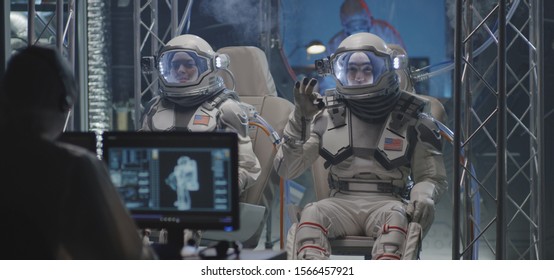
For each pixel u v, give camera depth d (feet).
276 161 15.87
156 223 10.03
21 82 7.04
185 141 9.97
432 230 21.71
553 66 21.26
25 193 6.71
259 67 18.95
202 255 9.55
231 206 9.81
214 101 17.02
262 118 17.57
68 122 18.84
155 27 20.08
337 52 15.44
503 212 14.82
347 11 22.75
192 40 17.03
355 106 15.57
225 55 17.35
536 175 18.93
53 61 7.22
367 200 15.23
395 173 15.39
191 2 20.81
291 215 15.51
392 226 14.23
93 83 21.95
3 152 6.86
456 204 14.89
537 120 18.52
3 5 19.02
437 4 22.84
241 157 16.39
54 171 6.73
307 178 21.88
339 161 15.43
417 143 15.49
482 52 21.68
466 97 16.52
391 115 15.52
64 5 21.83
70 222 6.70
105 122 22.00
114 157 10.19
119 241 6.86
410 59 22.90
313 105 14.57
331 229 14.85
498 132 14.75
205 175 9.90
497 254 14.84
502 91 14.70
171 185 10.01
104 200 6.83
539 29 18.45
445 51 22.82
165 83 17.01
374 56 15.28
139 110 19.75
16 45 21.79
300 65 22.75
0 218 6.72
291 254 14.52
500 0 14.60
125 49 22.02
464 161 16.24
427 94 22.50
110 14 21.99
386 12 22.90
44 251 6.68
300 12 22.74
